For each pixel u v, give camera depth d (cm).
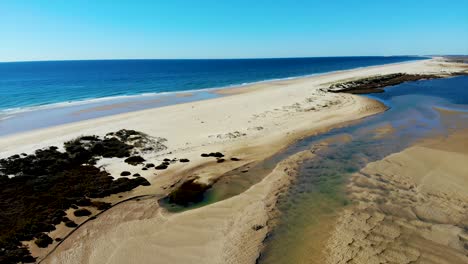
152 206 1341
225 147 2042
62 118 3095
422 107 3169
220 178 1600
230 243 1070
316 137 2241
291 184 1500
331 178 1552
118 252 1047
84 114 3281
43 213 1266
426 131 2314
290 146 2061
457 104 3294
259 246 1049
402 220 1166
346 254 991
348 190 1420
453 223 1140
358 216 1202
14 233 1126
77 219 1244
